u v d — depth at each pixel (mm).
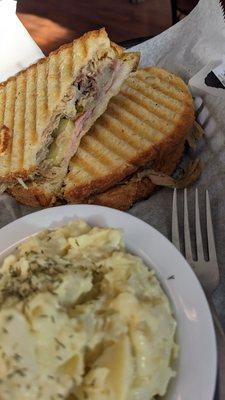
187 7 364
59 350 135
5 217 236
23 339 136
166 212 220
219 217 209
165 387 140
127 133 232
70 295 148
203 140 240
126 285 151
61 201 233
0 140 234
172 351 147
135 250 173
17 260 169
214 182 221
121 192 222
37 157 226
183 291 157
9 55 306
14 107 250
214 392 138
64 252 170
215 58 257
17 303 144
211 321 148
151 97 247
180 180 224
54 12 382
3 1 320
